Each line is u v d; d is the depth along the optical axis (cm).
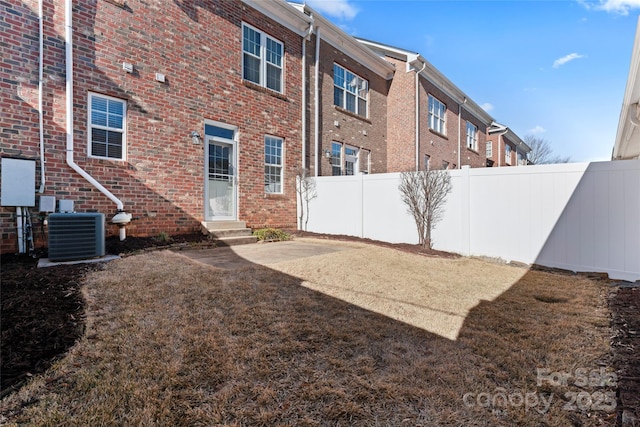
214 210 805
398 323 333
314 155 1076
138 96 655
